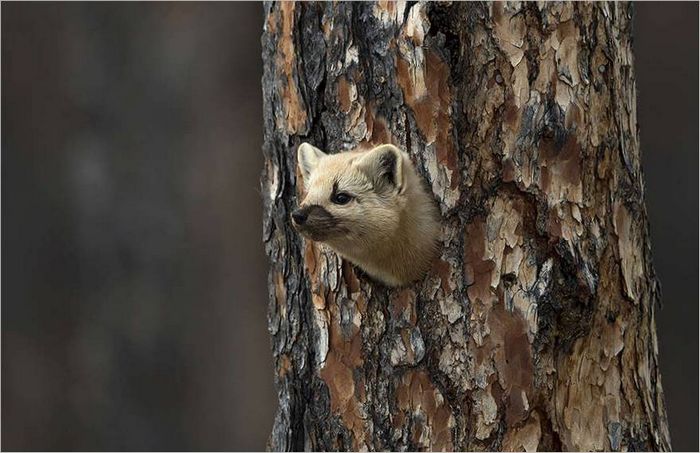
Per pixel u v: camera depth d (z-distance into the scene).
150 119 26.25
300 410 11.88
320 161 11.34
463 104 11.02
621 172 11.44
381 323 11.32
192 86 26.30
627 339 11.45
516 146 10.95
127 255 26.31
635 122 11.84
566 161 11.02
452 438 11.05
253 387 26.45
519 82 10.96
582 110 11.09
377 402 11.32
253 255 26.52
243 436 26.36
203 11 26.31
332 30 11.51
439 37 10.97
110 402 26.27
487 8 10.95
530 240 10.98
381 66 11.23
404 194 10.95
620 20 11.59
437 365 11.09
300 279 11.88
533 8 10.97
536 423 11.01
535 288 10.92
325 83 11.62
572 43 11.07
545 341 10.96
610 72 11.36
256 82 26.50
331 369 11.57
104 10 26.31
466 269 11.02
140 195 26.28
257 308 26.58
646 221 11.88
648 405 11.69
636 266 11.57
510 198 10.98
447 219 11.04
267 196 12.26
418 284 11.20
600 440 11.28
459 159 11.01
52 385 26.45
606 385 11.33
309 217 10.95
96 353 26.33
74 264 26.45
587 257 11.05
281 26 11.96
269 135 12.20
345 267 11.50
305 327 11.84
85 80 26.31
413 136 11.12
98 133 26.33
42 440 26.33
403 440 11.19
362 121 11.41
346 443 11.49
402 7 11.08
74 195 26.42
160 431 26.19
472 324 11.01
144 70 26.30
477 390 11.00
